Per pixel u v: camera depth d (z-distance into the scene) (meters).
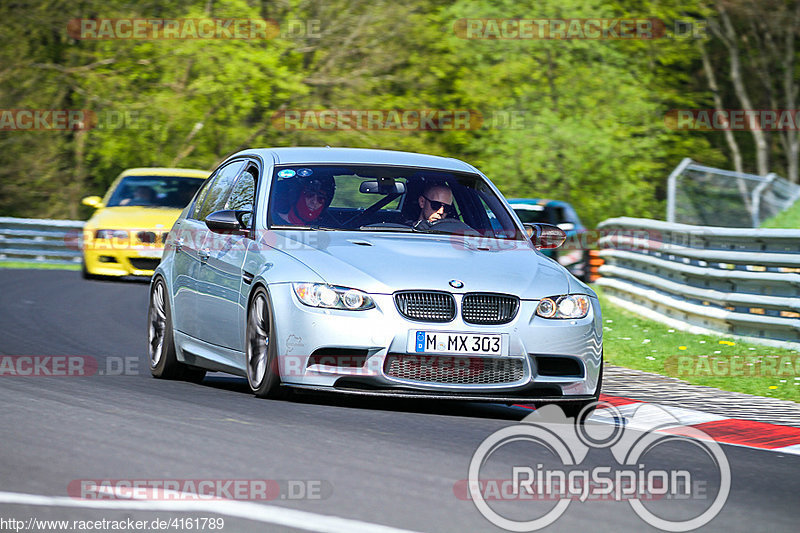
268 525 12.66
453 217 24.38
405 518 13.15
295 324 20.98
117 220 55.88
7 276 59.34
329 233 23.08
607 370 30.58
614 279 49.00
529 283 21.84
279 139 101.12
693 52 123.50
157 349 26.80
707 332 37.47
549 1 106.31
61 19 99.12
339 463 16.00
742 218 68.25
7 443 16.69
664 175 120.88
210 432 17.97
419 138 103.94
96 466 15.34
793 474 17.48
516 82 109.44
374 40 102.44
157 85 99.62
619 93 109.69
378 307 20.80
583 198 106.56
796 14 111.81
